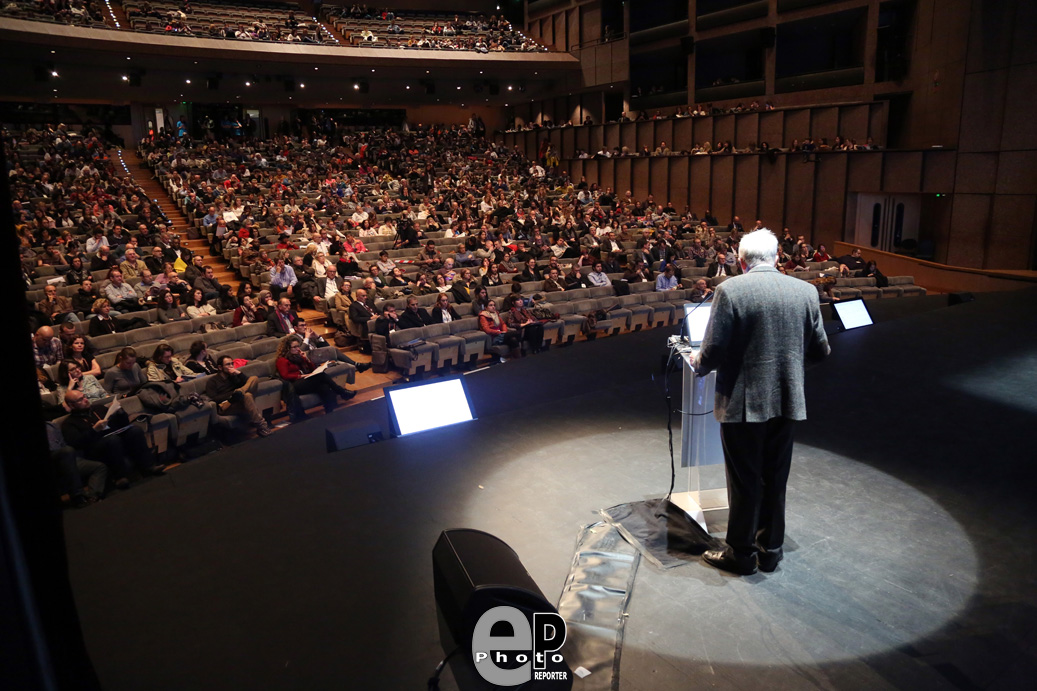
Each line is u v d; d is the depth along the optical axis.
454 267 13.66
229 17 25.42
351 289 11.65
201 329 9.63
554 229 17.11
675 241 16.78
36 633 1.44
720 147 21.81
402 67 25.48
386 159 24.19
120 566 3.20
